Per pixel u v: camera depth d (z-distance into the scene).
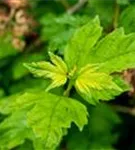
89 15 0.81
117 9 0.73
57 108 0.49
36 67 0.53
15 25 0.88
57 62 0.53
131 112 0.88
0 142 0.59
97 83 0.51
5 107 0.51
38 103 0.50
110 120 0.87
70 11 0.88
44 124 0.48
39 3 0.95
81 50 0.53
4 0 0.89
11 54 0.88
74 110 0.50
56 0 0.94
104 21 0.74
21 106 0.51
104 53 0.52
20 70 0.86
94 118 0.87
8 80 0.88
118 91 0.51
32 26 0.89
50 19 0.81
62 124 0.48
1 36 0.89
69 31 0.69
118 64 0.51
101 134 0.86
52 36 0.74
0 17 0.88
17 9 0.88
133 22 0.64
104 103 0.86
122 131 0.91
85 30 0.54
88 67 0.52
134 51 0.51
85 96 0.51
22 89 0.85
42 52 0.88
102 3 0.76
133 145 0.91
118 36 0.52
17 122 0.60
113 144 0.91
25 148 0.76
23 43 0.89
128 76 0.64
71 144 0.84
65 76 0.53
